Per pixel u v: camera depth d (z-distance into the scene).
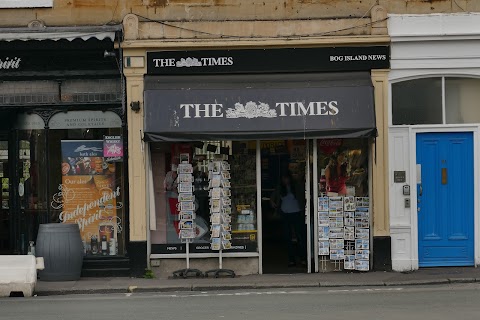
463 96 15.26
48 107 15.33
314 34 14.97
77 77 15.22
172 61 14.99
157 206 15.30
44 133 15.41
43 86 15.28
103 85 15.24
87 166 15.46
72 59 15.16
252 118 14.46
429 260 15.28
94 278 14.93
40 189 15.52
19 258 13.28
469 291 12.81
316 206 15.28
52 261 14.40
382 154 15.00
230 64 15.02
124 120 15.15
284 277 14.66
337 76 14.97
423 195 15.23
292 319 10.09
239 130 14.37
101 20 15.11
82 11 15.15
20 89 15.30
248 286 13.77
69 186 15.47
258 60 15.02
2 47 14.88
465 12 14.96
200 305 11.61
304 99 14.58
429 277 14.18
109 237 15.41
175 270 15.14
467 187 15.24
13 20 15.16
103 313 10.94
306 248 15.40
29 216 15.59
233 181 15.29
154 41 14.91
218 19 15.02
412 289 13.23
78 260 14.62
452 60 15.00
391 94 15.16
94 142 15.41
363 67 14.98
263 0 15.02
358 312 10.63
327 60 14.99
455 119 15.26
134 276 15.01
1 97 15.28
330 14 15.02
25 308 11.61
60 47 14.88
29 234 15.60
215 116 14.48
